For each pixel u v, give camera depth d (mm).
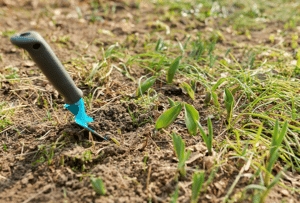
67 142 880
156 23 1600
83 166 832
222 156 841
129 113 955
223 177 813
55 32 1488
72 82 804
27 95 1025
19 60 1196
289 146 847
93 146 863
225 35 1526
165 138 896
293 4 2137
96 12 1868
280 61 1166
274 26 1666
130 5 2020
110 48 1109
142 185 807
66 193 794
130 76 1105
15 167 842
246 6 2082
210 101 985
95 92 1032
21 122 943
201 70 1098
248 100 990
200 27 1658
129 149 869
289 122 922
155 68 1122
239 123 928
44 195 792
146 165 838
